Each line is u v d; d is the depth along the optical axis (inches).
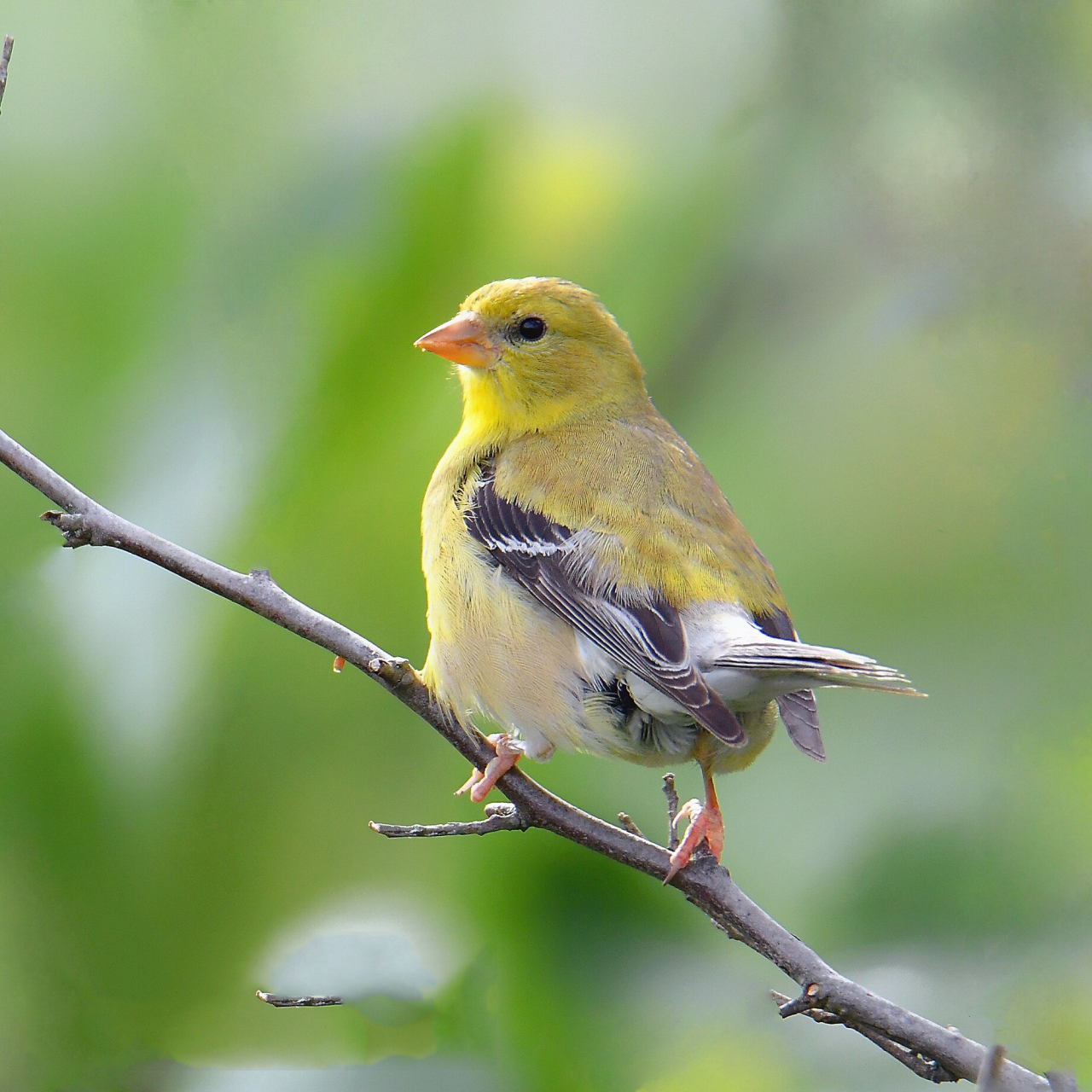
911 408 371.6
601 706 327.0
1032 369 358.9
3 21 385.7
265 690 368.2
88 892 358.6
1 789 354.9
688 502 341.7
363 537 383.2
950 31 350.3
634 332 396.5
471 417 382.6
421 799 374.3
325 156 391.2
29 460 282.5
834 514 373.4
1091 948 265.7
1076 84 346.3
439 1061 348.8
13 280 379.6
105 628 359.3
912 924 310.7
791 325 384.2
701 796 381.1
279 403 378.3
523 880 368.5
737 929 288.2
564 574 329.4
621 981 353.1
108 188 385.1
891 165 358.9
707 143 384.8
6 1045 352.2
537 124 390.9
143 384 378.6
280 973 360.8
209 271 384.2
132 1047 357.1
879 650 358.9
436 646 345.7
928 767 340.2
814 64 365.7
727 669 300.5
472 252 389.4
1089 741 332.5
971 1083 262.7
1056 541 355.9
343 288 385.1
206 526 368.5
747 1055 332.8
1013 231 350.0
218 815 364.2
